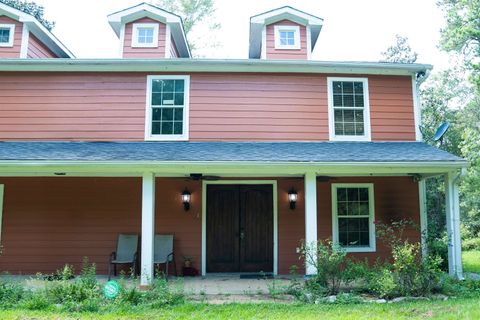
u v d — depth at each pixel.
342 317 5.34
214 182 9.71
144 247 7.26
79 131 9.34
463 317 5.23
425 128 16.33
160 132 9.47
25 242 9.30
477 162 13.53
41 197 9.47
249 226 9.70
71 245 9.34
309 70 9.76
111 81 9.57
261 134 9.50
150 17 11.08
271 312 5.65
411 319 5.21
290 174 8.31
